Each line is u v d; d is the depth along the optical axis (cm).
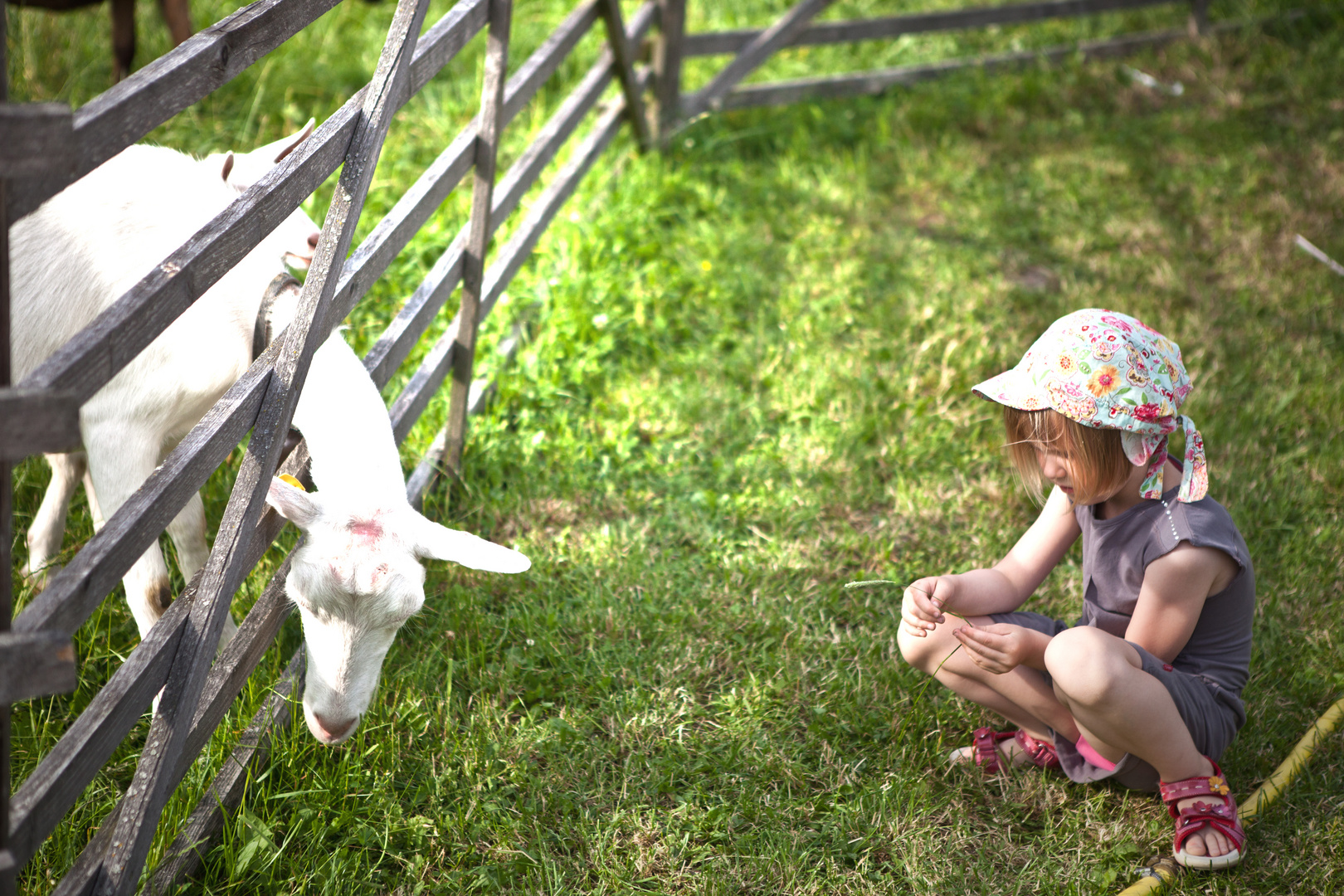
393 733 246
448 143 502
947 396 392
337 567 200
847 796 248
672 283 440
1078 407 207
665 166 521
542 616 292
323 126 205
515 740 256
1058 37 686
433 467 326
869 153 562
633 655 283
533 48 592
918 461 362
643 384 393
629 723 263
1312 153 564
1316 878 223
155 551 241
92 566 155
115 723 171
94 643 265
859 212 509
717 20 687
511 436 358
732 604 304
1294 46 673
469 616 287
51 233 237
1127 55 669
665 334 417
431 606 291
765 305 438
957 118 598
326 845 229
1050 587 306
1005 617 243
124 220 239
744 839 236
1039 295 450
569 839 237
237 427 192
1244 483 347
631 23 495
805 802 246
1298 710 270
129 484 238
